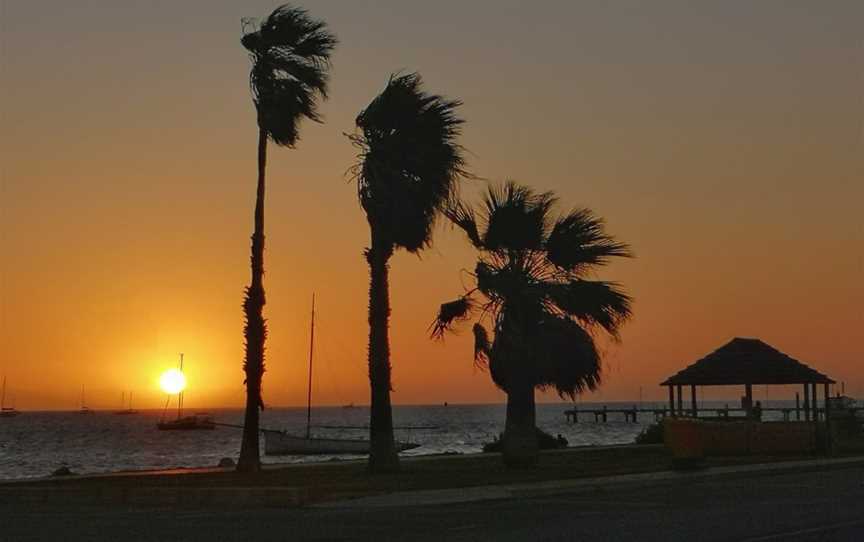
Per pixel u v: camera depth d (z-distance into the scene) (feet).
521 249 104.37
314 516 67.31
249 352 102.53
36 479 99.09
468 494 79.46
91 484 91.15
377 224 99.45
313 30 103.96
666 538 52.03
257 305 102.53
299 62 103.40
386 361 100.89
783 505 69.56
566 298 103.30
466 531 56.75
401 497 77.92
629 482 90.02
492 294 103.35
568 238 103.71
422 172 100.12
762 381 131.75
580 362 104.01
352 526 60.39
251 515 68.49
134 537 56.18
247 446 102.06
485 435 448.65
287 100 101.81
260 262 102.22
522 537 53.42
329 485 87.20
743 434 130.72
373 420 100.78
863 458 122.31
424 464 113.19
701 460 106.32
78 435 529.86
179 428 578.25
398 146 99.96
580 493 83.56
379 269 100.58
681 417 136.87
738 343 137.18
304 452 253.03
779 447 131.54
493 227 103.60
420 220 99.81
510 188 104.94
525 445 105.91
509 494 80.38
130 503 78.79
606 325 104.12
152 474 102.53
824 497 75.66
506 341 102.68
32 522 65.05
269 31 103.09
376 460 100.17
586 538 52.49
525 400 106.42
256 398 102.37
